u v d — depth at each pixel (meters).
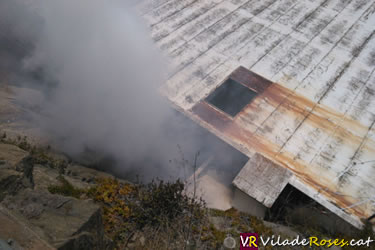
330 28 11.09
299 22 11.29
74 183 6.18
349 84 9.43
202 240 5.61
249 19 11.41
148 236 5.43
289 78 9.55
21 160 4.66
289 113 8.68
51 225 3.69
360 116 8.66
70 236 3.59
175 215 5.88
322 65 9.92
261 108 8.78
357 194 7.12
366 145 8.05
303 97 9.08
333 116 8.63
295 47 10.44
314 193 7.06
